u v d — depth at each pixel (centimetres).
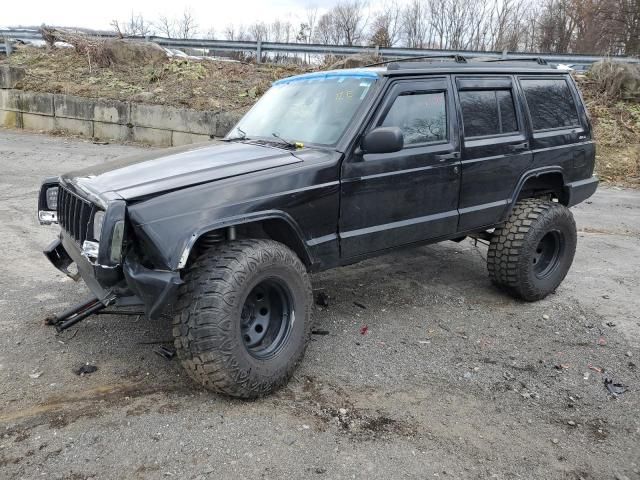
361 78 410
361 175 381
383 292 516
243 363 312
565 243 512
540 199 514
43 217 399
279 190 339
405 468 279
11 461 269
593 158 562
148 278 297
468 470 281
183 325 305
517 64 505
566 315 482
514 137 482
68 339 392
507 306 497
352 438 301
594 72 1394
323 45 1500
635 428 325
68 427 297
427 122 423
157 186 311
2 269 514
